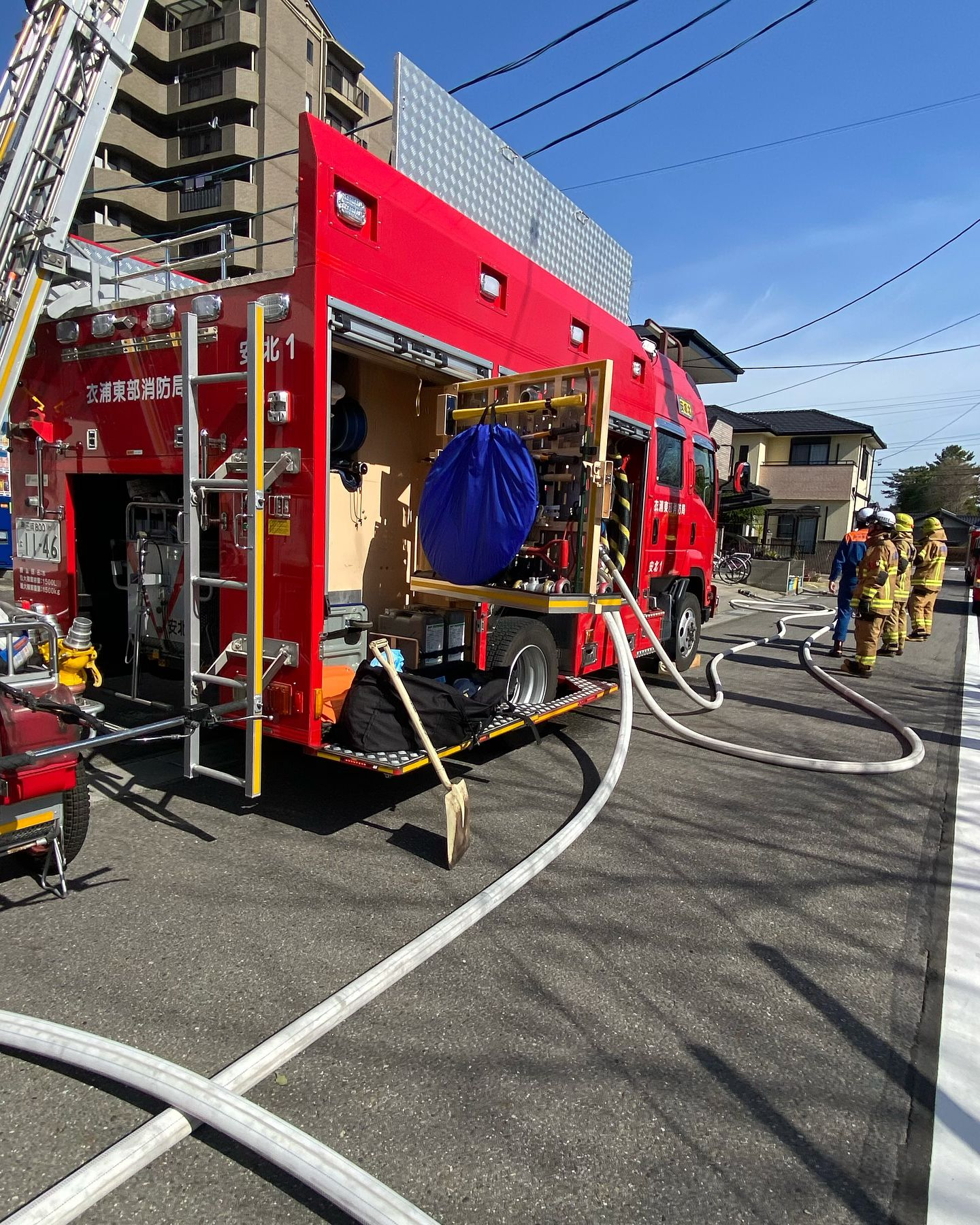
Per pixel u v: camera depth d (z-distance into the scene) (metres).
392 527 4.51
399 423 4.52
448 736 3.77
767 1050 2.43
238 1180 1.85
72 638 3.79
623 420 6.03
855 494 32.50
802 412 35.56
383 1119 2.05
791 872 3.75
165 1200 1.78
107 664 5.10
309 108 37.31
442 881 3.40
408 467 4.62
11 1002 2.45
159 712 5.08
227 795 4.32
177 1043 2.29
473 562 4.11
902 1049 2.48
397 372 4.44
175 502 4.41
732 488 9.05
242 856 3.56
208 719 3.31
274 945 2.85
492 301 4.56
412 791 4.51
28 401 4.71
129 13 3.73
